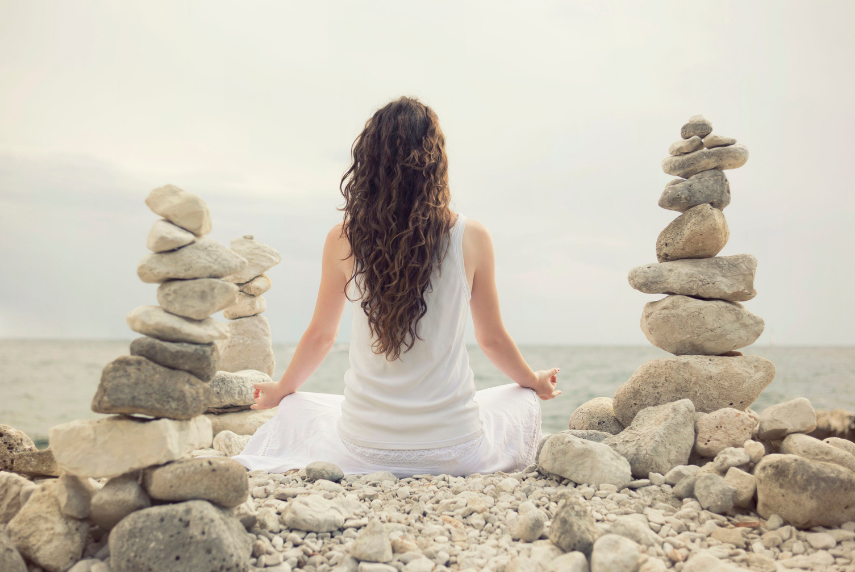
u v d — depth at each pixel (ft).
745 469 6.26
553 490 6.21
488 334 7.27
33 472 6.71
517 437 7.61
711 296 7.95
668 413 7.03
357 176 6.69
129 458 4.62
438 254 6.45
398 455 6.84
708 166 8.09
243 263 5.22
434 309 6.57
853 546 4.94
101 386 4.60
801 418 6.58
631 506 5.74
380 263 6.40
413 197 6.41
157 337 4.91
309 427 7.78
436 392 6.73
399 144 6.41
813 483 5.23
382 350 6.56
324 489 6.07
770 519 5.43
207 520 4.46
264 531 5.15
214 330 5.06
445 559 4.76
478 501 5.79
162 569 4.28
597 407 8.73
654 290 8.20
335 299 7.18
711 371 7.65
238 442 9.16
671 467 6.65
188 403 4.82
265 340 11.19
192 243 5.05
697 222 8.00
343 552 4.89
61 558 4.62
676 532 5.29
